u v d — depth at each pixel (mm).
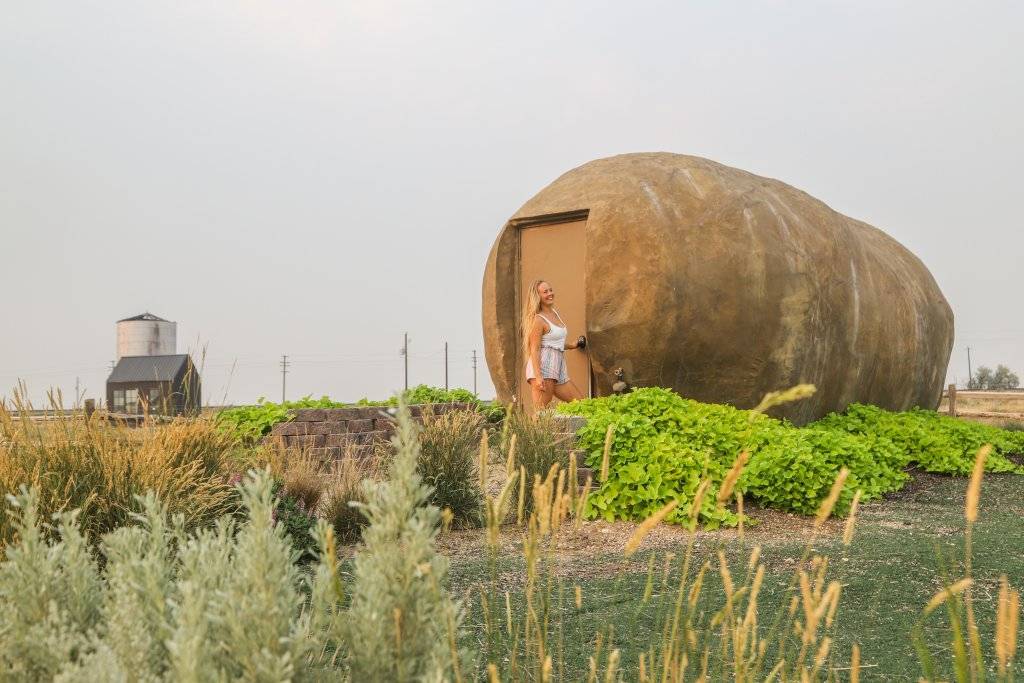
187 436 5426
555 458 7082
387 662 1892
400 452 2080
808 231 11406
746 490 7473
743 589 2271
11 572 2088
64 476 4496
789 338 10594
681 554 5738
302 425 9266
